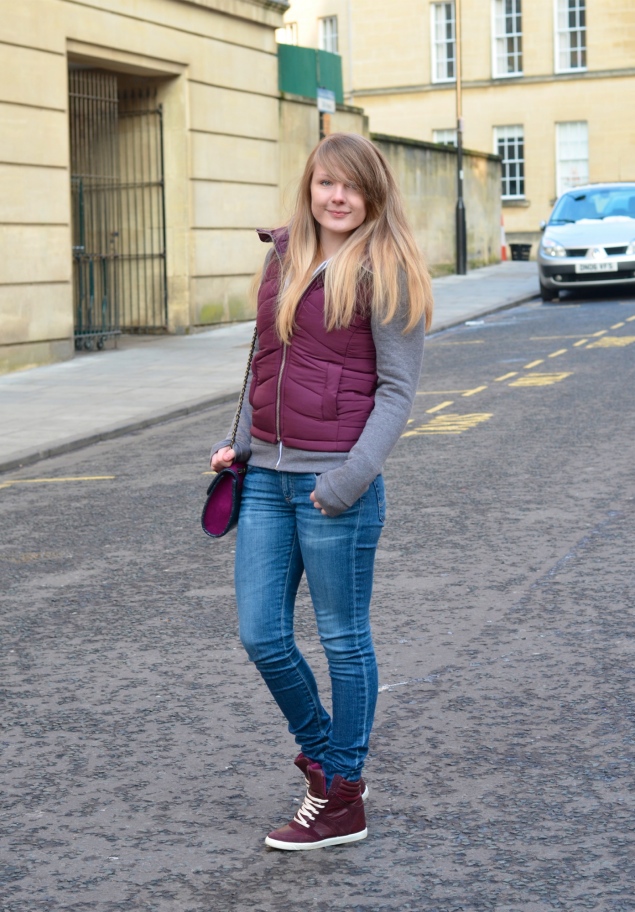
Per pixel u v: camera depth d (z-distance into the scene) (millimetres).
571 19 40094
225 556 6828
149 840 3531
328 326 3281
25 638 5484
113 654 5203
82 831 3600
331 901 3139
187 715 4477
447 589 5883
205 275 19828
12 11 15430
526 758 3961
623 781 3760
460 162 28688
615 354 14500
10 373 15633
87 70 18156
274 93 21422
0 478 9688
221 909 3127
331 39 43875
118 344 18469
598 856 3305
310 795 3469
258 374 3420
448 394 12305
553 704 4398
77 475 9602
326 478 3250
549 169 40781
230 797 3799
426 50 41906
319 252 3357
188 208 19312
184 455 10180
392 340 3270
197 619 5656
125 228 19641
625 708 4332
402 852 3387
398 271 3240
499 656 4926
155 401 12945
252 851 3445
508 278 27844
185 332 19547
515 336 17188
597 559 6262
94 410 12477
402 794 3750
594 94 39938
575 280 21500
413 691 4590
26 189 15852
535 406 11250
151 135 19297
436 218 28609
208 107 19625
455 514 7395
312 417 3311
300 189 3357
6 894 3242
